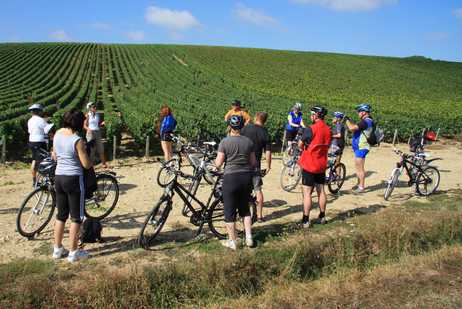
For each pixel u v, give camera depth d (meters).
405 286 5.17
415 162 9.41
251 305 4.71
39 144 8.45
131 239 6.18
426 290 5.06
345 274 5.51
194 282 4.91
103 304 4.41
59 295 4.36
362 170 9.45
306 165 6.65
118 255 5.57
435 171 9.60
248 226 5.86
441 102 50.06
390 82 67.12
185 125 16.67
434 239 6.65
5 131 13.27
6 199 8.09
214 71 63.03
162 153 14.61
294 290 5.03
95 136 10.95
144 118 15.66
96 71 58.53
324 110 6.70
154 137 15.26
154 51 83.19
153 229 6.50
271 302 4.76
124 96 35.31
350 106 36.84
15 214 7.17
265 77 63.00
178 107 25.78
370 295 4.96
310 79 64.62
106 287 4.51
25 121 15.80
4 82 43.38
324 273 5.62
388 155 15.92
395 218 6.81
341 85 61.75
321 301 4.84
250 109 27.86
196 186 6.79
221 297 4.86
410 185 9.29
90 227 5.86
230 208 5.73
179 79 54.34
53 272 4.77
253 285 5.19
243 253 5.39
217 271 5.05
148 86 44.09
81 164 5.32
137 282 4.64
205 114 20.09
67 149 5.19
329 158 9.28
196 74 59.16
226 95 41.69
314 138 6.61
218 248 5.80
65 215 5.35
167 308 4.68
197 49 87.50
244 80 58.16
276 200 8.73
